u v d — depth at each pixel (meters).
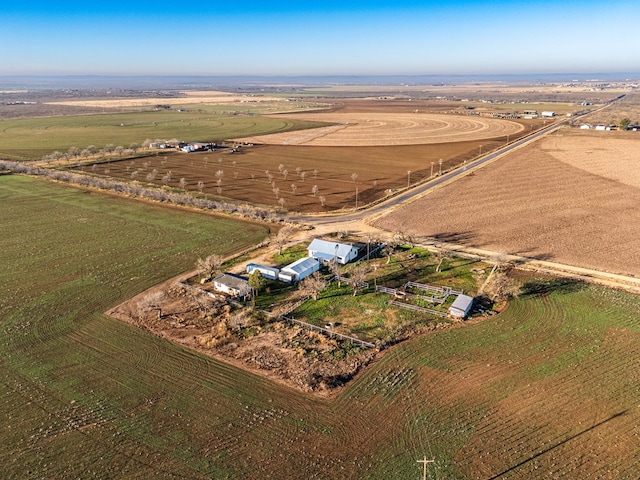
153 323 55.56
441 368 46.56
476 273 68.62
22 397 42.72
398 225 91.50
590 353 48.31
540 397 42.09
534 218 93.81
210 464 35.34
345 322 55.66
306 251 77.31
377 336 52.50
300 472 34.62
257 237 85.25
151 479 34.03
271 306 59.75
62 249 78.94
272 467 35.09
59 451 36.62
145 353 49.53
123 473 34.56
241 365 47.59
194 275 68.75
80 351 49.84
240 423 39.50
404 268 70.88
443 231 87.56
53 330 53.84
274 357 48.88
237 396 42.88
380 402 41.91
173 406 41.56
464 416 39.97
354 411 40.84
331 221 95.12
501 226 89.56
